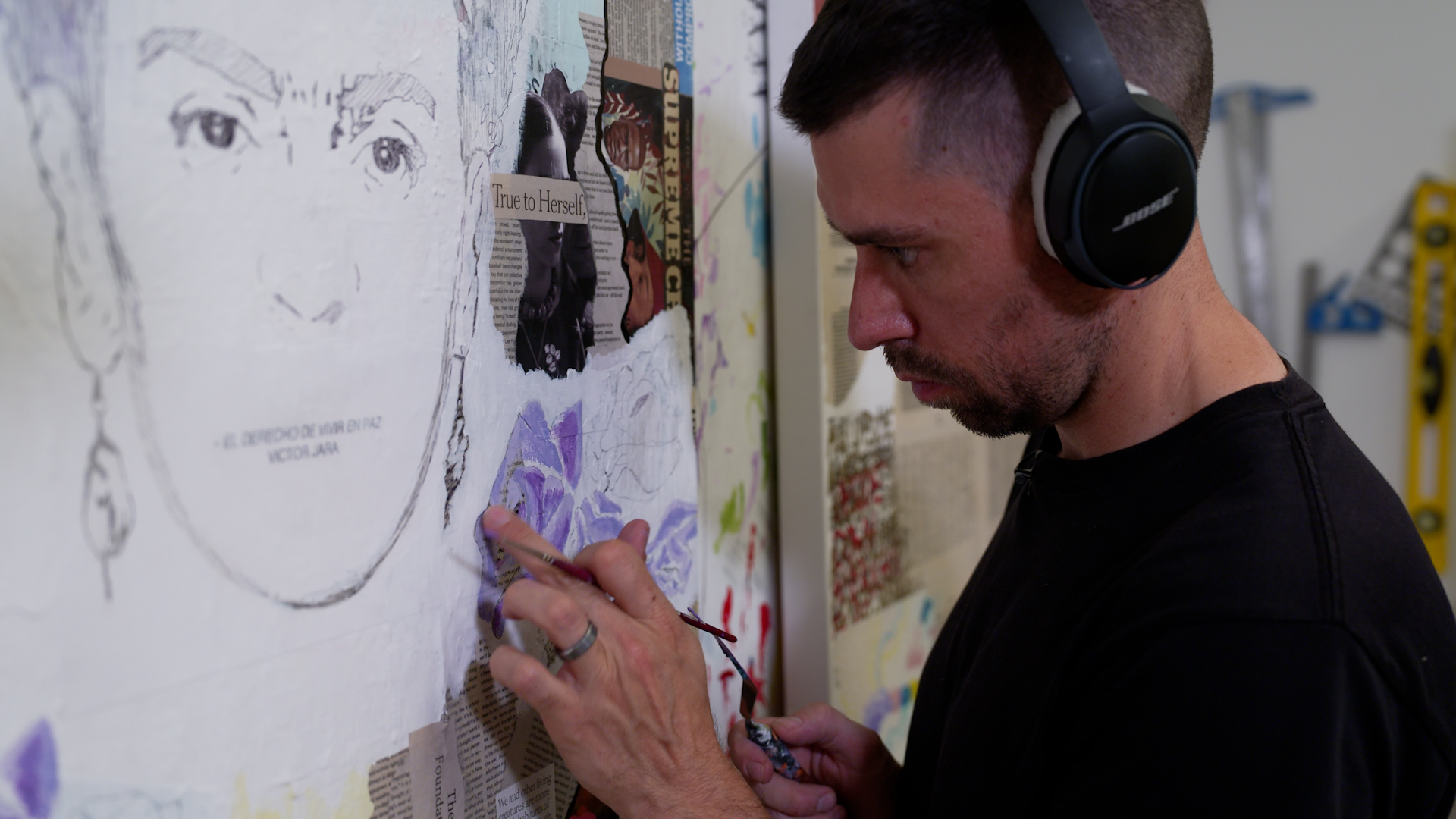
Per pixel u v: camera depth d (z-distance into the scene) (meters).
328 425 0.45
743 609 0.85
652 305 0.69
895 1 0.46
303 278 0.44
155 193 0.38
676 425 0.72
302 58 0.43
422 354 0.50
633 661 0.50
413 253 0.49
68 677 0.37
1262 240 1.97
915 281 0.52
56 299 0.35
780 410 0.87
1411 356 1.88
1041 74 0.45
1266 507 0.46
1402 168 1.85
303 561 0.45
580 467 0.63
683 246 0.71
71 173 0.35
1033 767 0.53
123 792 0.39
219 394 0.41
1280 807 0.40
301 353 0.44
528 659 0.48
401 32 0.48
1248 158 1.96
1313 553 0.44
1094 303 0.50
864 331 0.55
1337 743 0.41
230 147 0.40
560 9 0.58
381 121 0.47
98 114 0.36
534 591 0.48
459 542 0.54
